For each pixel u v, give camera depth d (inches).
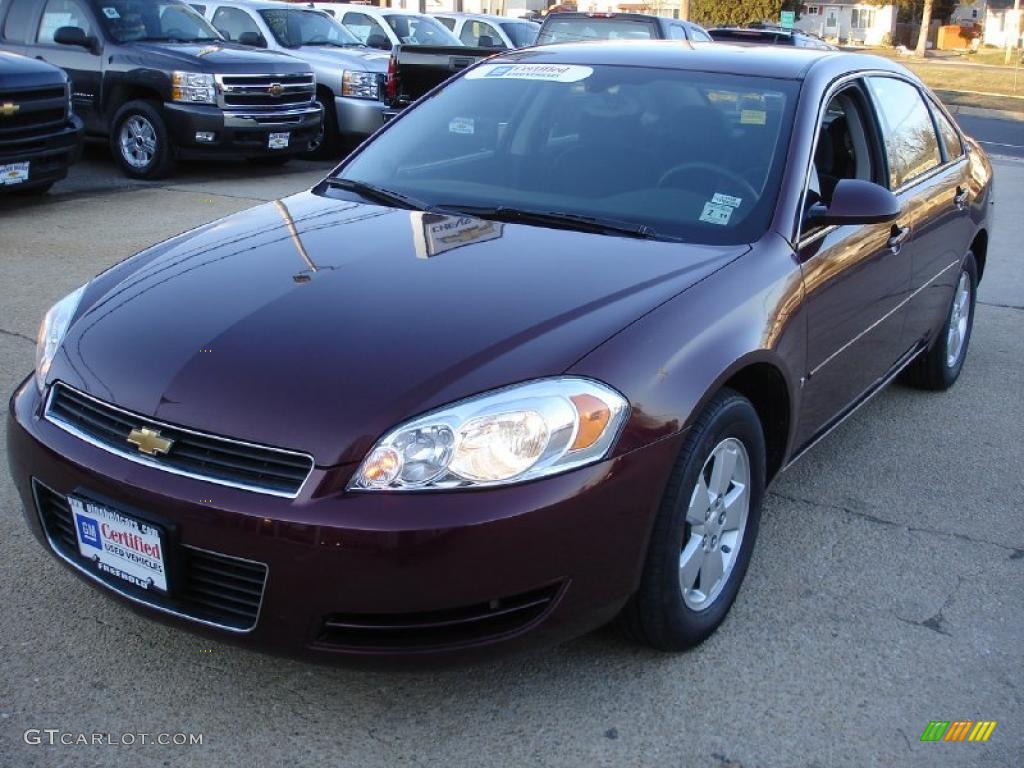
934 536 157.0
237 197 395.9
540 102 163.0
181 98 418.3
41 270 275.7
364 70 507.8
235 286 121.6
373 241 133.3
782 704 116.2
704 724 112.5
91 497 107.1
